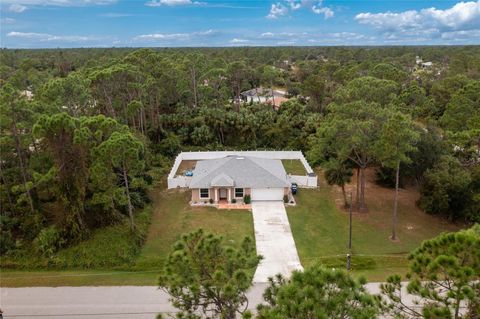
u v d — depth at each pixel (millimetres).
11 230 27141
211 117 50781
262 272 23609
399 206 33656
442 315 9758
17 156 28844
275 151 46094
